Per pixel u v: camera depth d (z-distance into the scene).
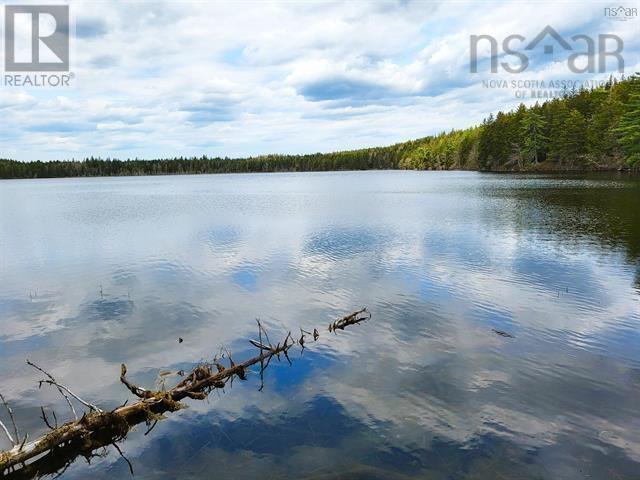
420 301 14.63
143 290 16.77
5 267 20.92
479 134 143.62
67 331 12.65
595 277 16.83
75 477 6.58
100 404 8.65
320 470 6.45
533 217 32.31
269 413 8.12
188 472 6.57
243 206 49.34
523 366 9.80
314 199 57.59
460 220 32.81
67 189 105.38
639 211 32.59
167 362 10.55
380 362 10.16
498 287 15.94
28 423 8.01
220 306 14.66
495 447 6.90
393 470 6.39
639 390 8.66
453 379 9.23
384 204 47.22
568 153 100.56
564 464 6.48
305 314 13.73
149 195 74.44
